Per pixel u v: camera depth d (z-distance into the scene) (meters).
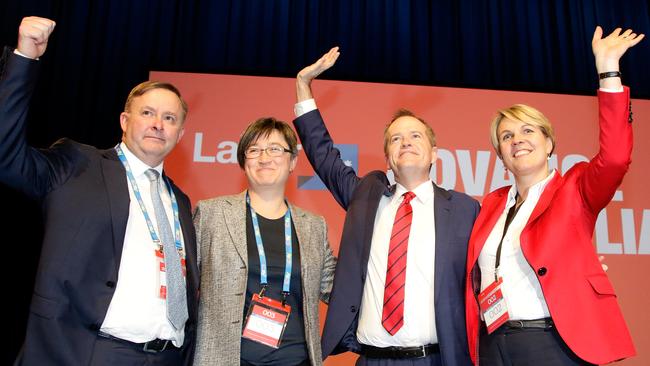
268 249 2.21
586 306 1.90
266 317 2.07
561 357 1.89
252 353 2.04
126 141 2.12
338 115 4.05
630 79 4.43
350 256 2.40
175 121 2.16
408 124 2.56
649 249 3.81
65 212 1.83
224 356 1.98
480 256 2.21
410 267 2.29
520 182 2.30
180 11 4.41
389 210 2.50
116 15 4.40
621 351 1.85
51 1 4.36
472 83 4.24
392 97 4.11
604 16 4.54
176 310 1.91
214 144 3.96
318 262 2.30
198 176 3.89
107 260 1.84
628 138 1.93
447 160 3.99
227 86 4.10
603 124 1.96
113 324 1.78
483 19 4.52
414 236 2.36
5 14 4.24
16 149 1.71
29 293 3.90
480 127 4.07
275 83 4.11
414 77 4.38
